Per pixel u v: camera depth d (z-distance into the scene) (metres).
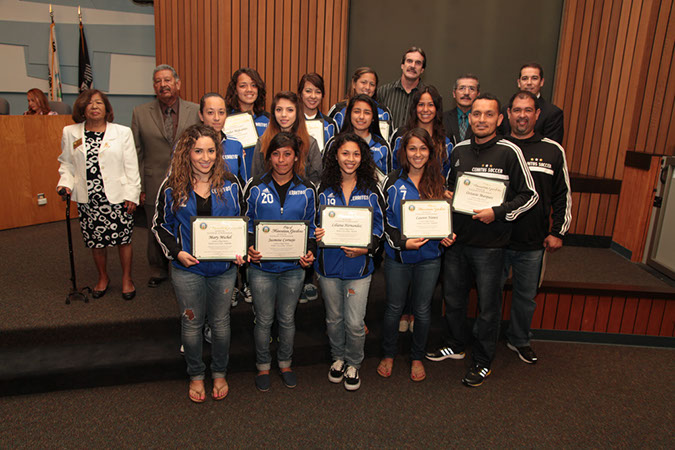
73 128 2.78
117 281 3.21
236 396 2.41
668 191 3.58
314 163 2.61
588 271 3.61
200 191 2.13
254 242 2.16
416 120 2.68
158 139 3.02
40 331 2.56
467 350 2.99
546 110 3.02
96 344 2.63
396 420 2.25
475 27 4.56
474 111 2.33
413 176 2.39
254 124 2.68
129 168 2.86
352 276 2.30
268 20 4.48
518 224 2.60
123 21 5.79
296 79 4.58
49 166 4.63
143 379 2.50
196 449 2.02
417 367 2.60
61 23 5.70
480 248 2.40
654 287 3.13
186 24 4.74
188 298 2.14
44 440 2.05
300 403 2.36
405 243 2.28
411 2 4.53
